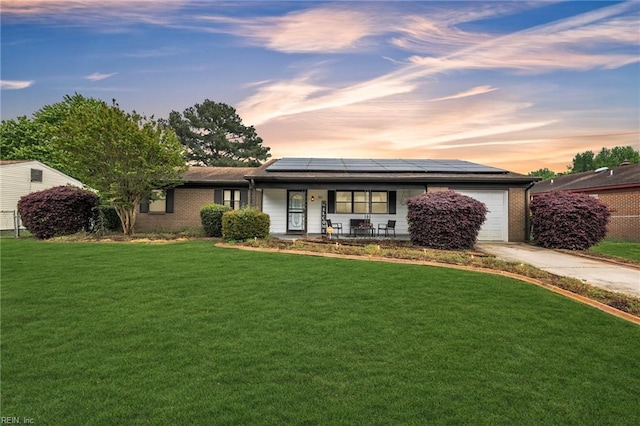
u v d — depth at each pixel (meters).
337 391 3.17
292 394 3.12
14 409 2.88
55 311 5.19
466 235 11.70
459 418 2.82
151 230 16.34
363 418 2.80
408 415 2.85
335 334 4.45
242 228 12.14
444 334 4.49
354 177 13.77
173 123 32.91
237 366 3.61
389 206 16.19
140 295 5.98
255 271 7.75
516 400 3.08
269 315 5.09
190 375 3.42
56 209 14.02
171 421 2.74
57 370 3.49
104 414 2.81
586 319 5.07
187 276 7.27
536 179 13.88
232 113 35.09
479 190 14.47
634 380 3.46
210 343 4.14
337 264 8.52
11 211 19.08
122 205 13.79
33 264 8.34
